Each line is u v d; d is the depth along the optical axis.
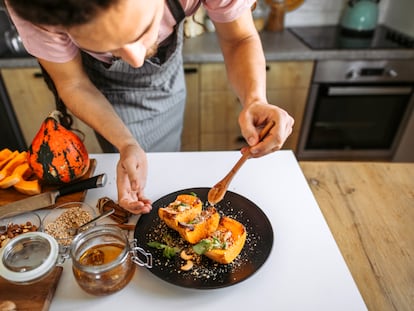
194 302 0.49
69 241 0.56
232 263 0.53
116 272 0.48
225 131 1.76
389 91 1.63
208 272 0.51
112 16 0.33
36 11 0.31
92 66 0.88
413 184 0.80
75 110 0.74
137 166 0.64
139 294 0.51
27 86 1.52
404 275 0.58
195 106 1.65
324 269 0.54
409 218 0.71
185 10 0.74
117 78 0.91
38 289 0.49
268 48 1.56
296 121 1.75
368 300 0.54
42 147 0.67
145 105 1.00
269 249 0.54
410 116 1.76
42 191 0.70
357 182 0.81
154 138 1.09
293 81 1.60
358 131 1.84
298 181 0.73
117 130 0.70
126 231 0.61
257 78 0.70
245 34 0.76
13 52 1.52
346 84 1.62
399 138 1.86
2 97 1.54
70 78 0.72
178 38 0.86
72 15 0.31
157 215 0.62
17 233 0.58
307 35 1.78
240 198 0.66
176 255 0.54
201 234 0.56
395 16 1.85
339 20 1.95
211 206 0.64
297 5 1.81
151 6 0.36
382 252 0.63
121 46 0.38
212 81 1.56
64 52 0.66
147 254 0.54
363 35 1.74
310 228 0.61
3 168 0.70
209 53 1.49
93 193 0.70
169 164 0.78
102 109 0.73
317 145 1.88
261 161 0.79
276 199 0.68
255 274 0.53
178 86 1.07
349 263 0.60
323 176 0.83
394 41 1.67
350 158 1.95
